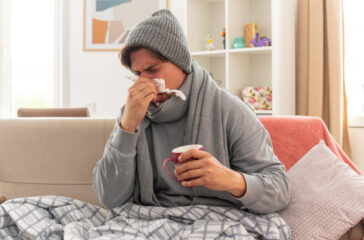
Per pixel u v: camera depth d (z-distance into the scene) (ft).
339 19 9.77
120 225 4.19
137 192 4.51
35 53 14.32
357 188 4.29
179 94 4.13
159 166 4.42
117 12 13.75
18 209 4.35
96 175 4.43
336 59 9.77
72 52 14.05
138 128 4.43
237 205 4.29
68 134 5.72
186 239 3.75
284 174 4.16
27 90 14.34
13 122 5.88
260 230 3.91
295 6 10.29
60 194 5.63
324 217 4.19
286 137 5.62
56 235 4.17
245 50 10.89
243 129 4.23
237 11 11.51
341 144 9.78
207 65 12.61
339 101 9.76
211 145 4.24
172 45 4.09
